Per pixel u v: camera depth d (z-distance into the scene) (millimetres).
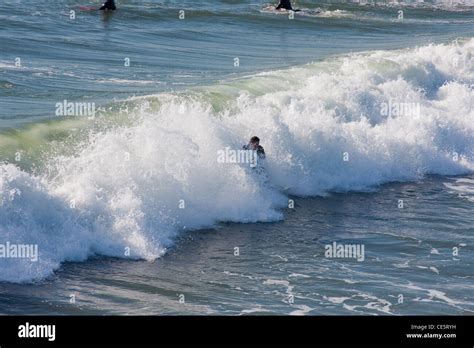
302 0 169750
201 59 99938
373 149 70875
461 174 74250
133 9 135250
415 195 66750
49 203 47875
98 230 49000
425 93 86250
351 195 65438
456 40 121062
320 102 73625
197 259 49562
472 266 51031
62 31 110438
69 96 70312
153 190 53469
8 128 56062
